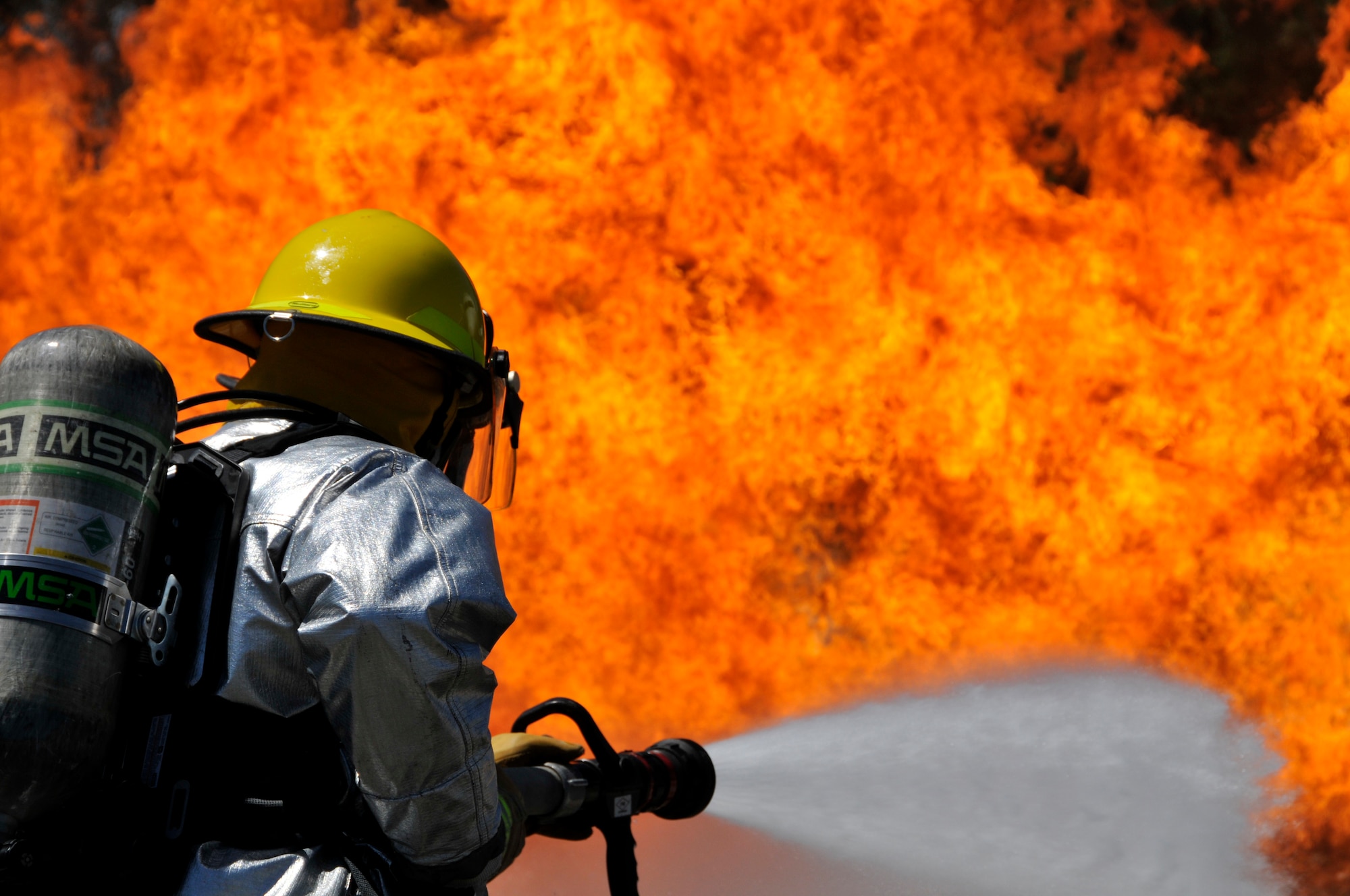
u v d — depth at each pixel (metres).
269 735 3.37
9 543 3.13
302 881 3.31
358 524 3.35
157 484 3.39
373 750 3.17
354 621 3.14
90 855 3.17
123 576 3.24
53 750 3.04
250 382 4.12
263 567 3.38
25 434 3.21
